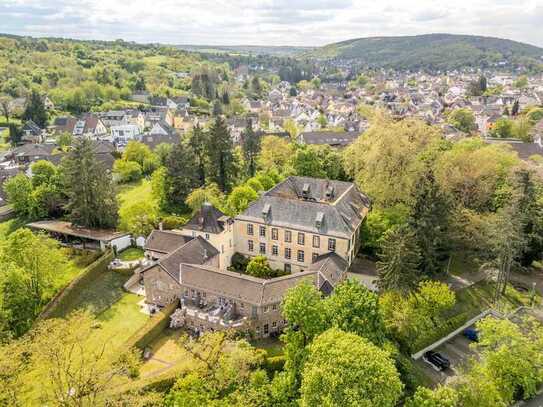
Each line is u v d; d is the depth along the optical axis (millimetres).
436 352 51812
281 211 68312
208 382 40469
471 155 76875
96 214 82938
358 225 68375
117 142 172500
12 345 39594
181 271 58438
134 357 45062
